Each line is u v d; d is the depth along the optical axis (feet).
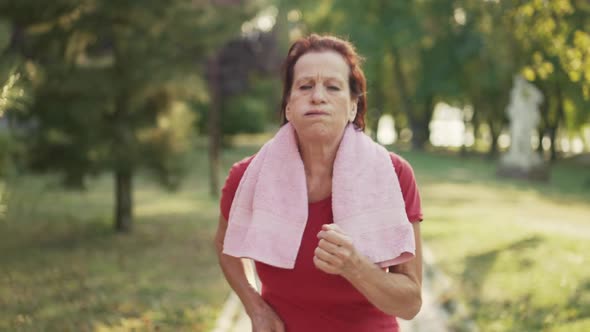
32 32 28.02
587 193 67.51
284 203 6.67
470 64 118.83
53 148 31.73
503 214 45.11
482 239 32.42
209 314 19.81
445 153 146.10
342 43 6.77
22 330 17.53
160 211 46.68
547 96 117.39
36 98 28.84
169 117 34.99
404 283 6.39
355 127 6.97
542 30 25.96
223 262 7.68
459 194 61.98
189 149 36.27
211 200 54.03
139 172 34.96
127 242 33.60
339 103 6.56
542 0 25.61
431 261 27.45
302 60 6.66
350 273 5.98
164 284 23.94
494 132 135.54
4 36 14.62
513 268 25.20
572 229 37.19
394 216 6.48
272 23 64.28
